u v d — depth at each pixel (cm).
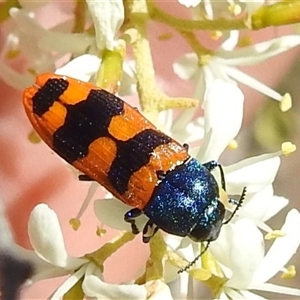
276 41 5
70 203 7
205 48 5
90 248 7
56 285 6
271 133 8
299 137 8
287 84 8
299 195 8
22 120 6
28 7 5
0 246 5
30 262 5
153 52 6
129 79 5
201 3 5
